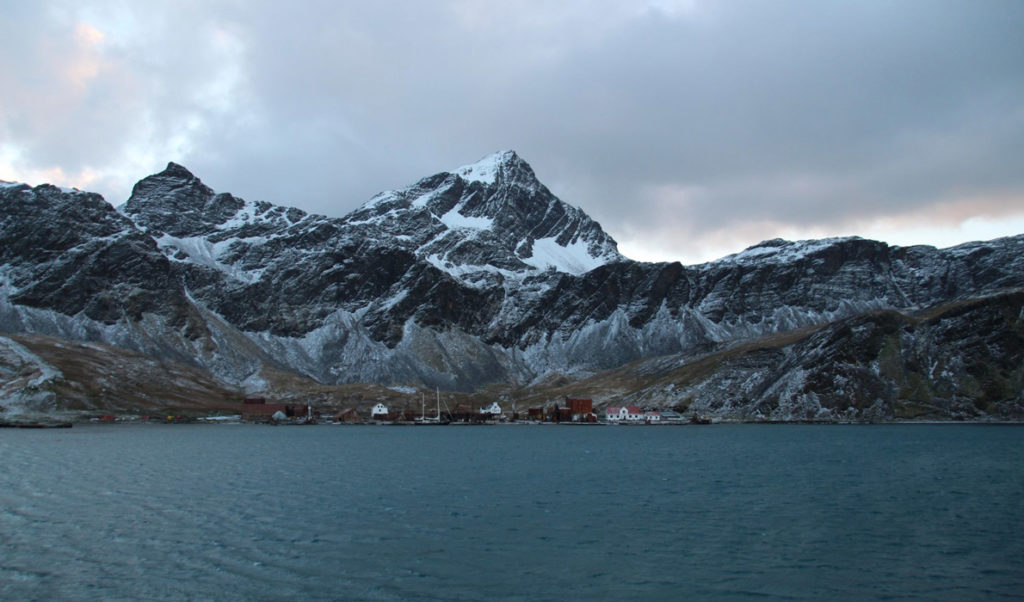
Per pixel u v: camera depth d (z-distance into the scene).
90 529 72.94
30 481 106.44
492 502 93.12
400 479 117.12
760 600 53.72
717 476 121.31
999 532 74.56
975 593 55.25
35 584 55.16
